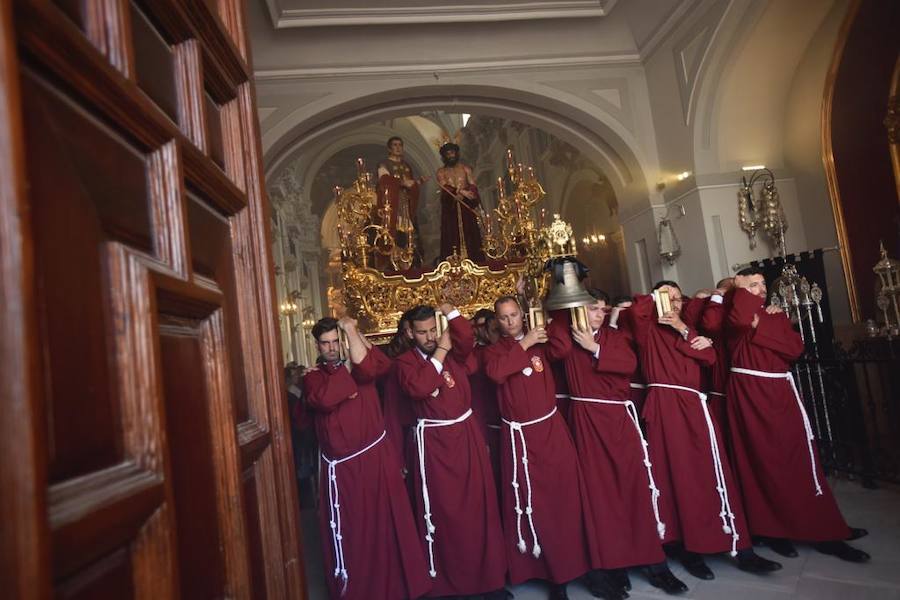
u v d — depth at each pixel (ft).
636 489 10.72
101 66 2.27
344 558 10.42
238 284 4.29
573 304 9.24
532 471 10.64
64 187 2.02
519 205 21.50
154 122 2.77
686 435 11.14
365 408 10.86
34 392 1.57
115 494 2.03
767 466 11.29
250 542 3.81
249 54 5.22
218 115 4.45
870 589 9.62
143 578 2.25
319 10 21.53
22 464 1.52
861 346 15.79
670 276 23.73
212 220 3.87
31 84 1.90
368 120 25.38
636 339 11.78
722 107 21.40
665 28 22.53
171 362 2.80
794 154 21.68
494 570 10.44
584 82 24.57
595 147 26.13
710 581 10.72
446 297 20.42
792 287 17.02
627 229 26.45
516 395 10.89
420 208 72.08
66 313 1.95
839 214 19.88
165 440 2.41
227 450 3.27
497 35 23.63
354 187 20.79
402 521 10.59
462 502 10.66
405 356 11.25
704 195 21.57
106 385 2.20
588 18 23.54
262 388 4.31
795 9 18.84
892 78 17.70
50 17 1.92
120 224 2.46
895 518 12.60
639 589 10.74
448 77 23.94
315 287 66.74
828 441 15.85
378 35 23.06
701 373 13.34
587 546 10.50
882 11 17.57
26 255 1.59
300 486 19.69
